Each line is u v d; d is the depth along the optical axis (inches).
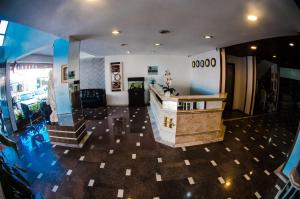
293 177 85.0
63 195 115.3
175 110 181.2
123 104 399.2
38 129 243.8
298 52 241.0
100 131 232.1
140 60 385.7
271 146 187.6
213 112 193.2
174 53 340.8
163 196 113.7
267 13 100.2
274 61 312.8
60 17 108.3
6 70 224.4
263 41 189.9
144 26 133.2
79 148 182.5
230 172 139.2
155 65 388.8
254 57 303.6
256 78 307.7
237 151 175.0
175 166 147.4
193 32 151.7
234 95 346.0
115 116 304.8
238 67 335.3
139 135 215.9
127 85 392.8
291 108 355.6
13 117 236.1
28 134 226.8
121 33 156.6
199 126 191.3
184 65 394.0
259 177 132.9
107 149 179.3
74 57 181.2
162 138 200.7
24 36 182.7
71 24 124.9
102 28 138.3
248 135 218.8
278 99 341.7
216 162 153.9
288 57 274.4
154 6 93.2
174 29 142.8
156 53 346.0
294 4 83.9
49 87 188.9
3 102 226.4
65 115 183.5
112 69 386.9
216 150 176.6
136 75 390.0
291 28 131.4
